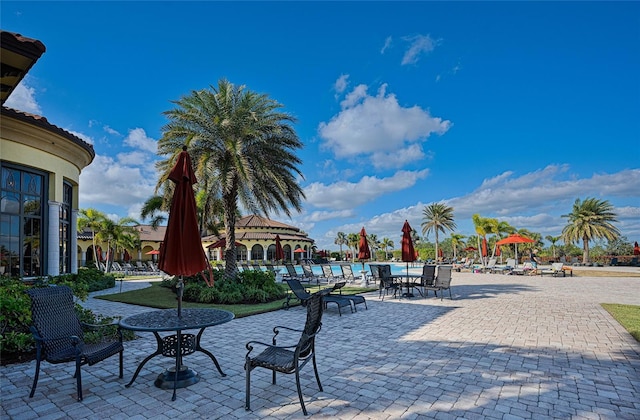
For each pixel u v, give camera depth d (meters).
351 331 7.43
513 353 5.74
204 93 13.77
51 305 4.38
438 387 4.34
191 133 13.14
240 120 13.48
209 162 12.84
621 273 25.36
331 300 9.61
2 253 9.30
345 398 4.04
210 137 13.31
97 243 33.00
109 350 4.41
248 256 43.62
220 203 16.88
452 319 8.66
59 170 10.84
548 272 24.00
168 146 14.05
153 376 4.77
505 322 8.23
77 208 12.32
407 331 7.40
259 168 13.36
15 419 3.55
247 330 7.62
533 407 3.77
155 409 3.77
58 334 4.37
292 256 45.41
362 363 5.30
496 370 4.94
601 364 5.16
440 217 52.84
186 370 4.61
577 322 8.16
